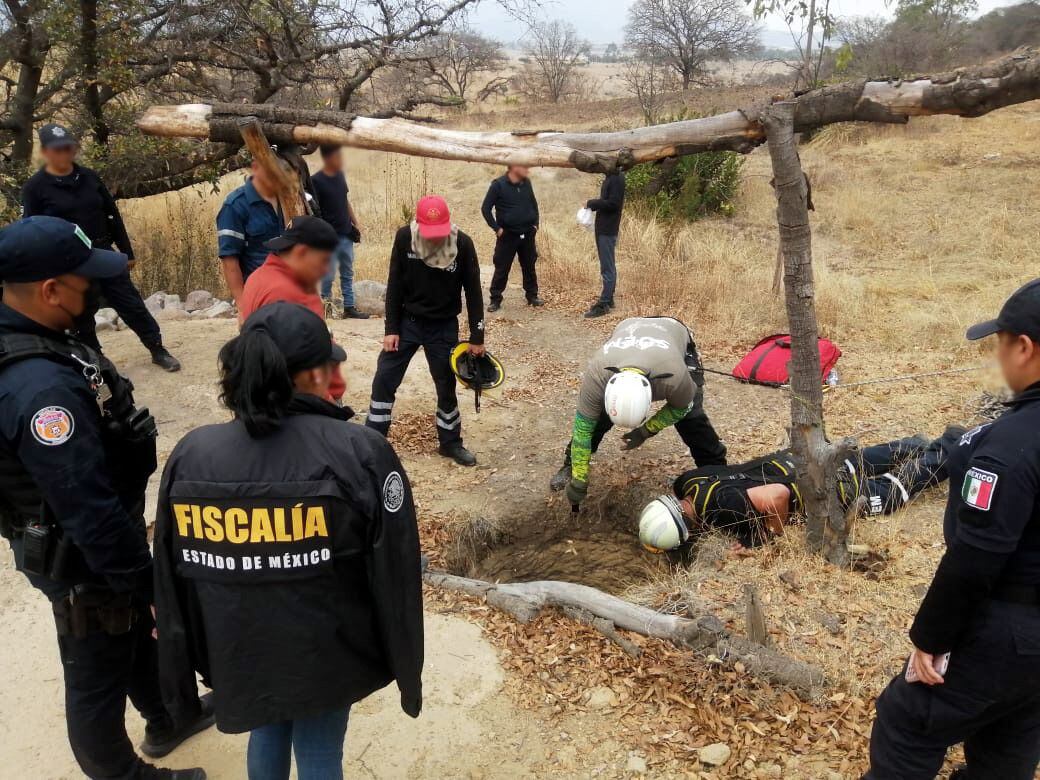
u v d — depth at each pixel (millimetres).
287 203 4191
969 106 2979
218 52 8867
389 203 13484
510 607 3674
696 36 31766
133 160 8281
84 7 7957
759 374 6488
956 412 5629
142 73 8789
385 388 5070
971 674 2064
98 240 5652
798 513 4316
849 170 14594
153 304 8359
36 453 1928
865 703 3029
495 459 5531
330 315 8180
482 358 5277
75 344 2133
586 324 8234
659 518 4344
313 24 8453
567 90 34656
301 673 1898
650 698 3129
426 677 3293
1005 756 2277
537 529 4996
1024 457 1860
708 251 10047
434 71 8984
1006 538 1880
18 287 2006
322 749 2102
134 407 2258
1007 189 12492
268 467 1821
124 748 2539
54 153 5305
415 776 2842
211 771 2861
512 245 8422
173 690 2031
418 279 4832
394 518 1897
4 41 8055
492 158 3494
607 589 4652
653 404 6238
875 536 4180
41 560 2127
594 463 5473
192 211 11234
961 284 8547
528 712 3111
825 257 10125
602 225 8109
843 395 6098
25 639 3492
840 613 3572
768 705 3023
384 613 1935
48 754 2930
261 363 1792
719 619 3498
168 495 1881
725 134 3322
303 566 1830
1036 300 1911
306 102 8711
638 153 3381
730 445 5527
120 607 2285
